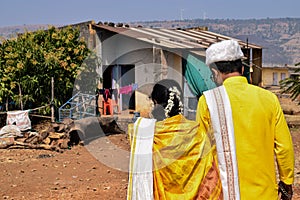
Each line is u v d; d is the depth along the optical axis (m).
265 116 3.38
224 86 3.48
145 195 3.49
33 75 15.03
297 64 16.94
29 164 10.20
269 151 3.41
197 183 3.41
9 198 7.51
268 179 3.38
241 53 3.54
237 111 3.38
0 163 10.27
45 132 12.19
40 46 15.68
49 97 15.21
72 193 7.69
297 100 22.12
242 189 3.34
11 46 15.24
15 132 12.25
